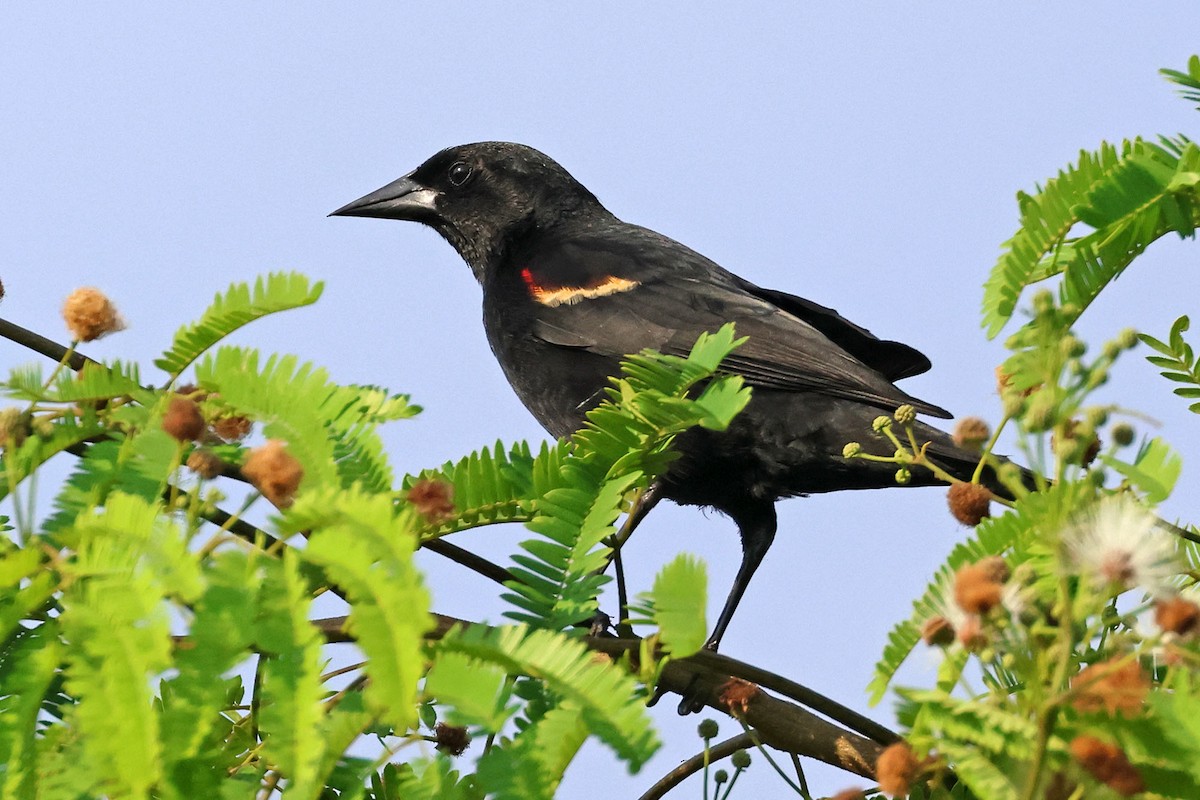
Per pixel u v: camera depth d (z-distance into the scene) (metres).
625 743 3.91
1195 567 5.17
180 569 4.18
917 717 4.25
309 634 4.09
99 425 5.46
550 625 4.97
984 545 5.17
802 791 5.88
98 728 4.13
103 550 4.27
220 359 5.36
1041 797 4.03
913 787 4.78
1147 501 4.51
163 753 4.12
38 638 4.66
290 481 4.52
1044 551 4.87
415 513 4.99
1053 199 6.00
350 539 4.01
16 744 4.51
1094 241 5.98
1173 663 4.19
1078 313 5.48
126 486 4.89
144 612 4.15
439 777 4.36
